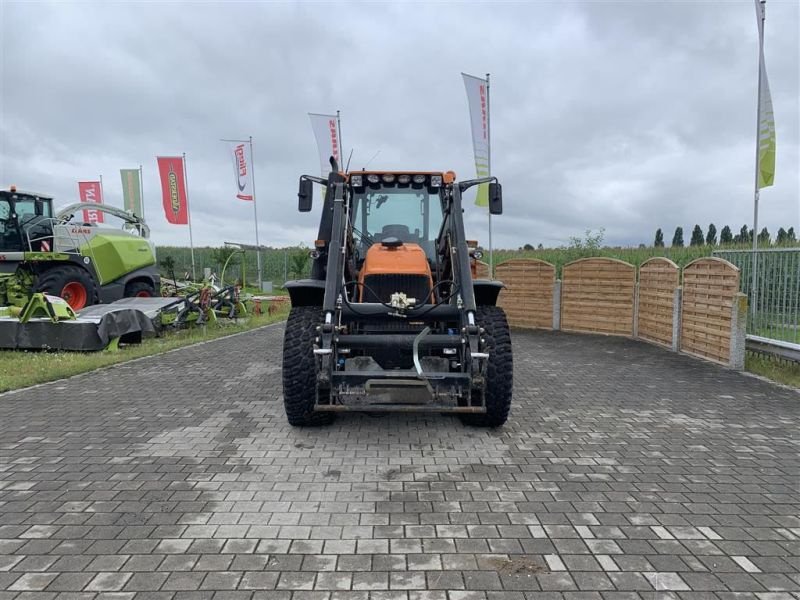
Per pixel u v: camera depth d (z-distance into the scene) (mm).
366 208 6215
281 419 5605
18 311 9953
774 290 8125
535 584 2822
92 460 4457
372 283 5457
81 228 12305
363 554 3090
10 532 3320
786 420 5629
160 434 5105
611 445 4871
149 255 13664
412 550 3133
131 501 3729
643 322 11461
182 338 11398
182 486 3969
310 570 2934
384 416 5715
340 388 4719
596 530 3369
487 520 3484
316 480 4086
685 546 3195
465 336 4887
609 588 2789
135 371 7984
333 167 6270
